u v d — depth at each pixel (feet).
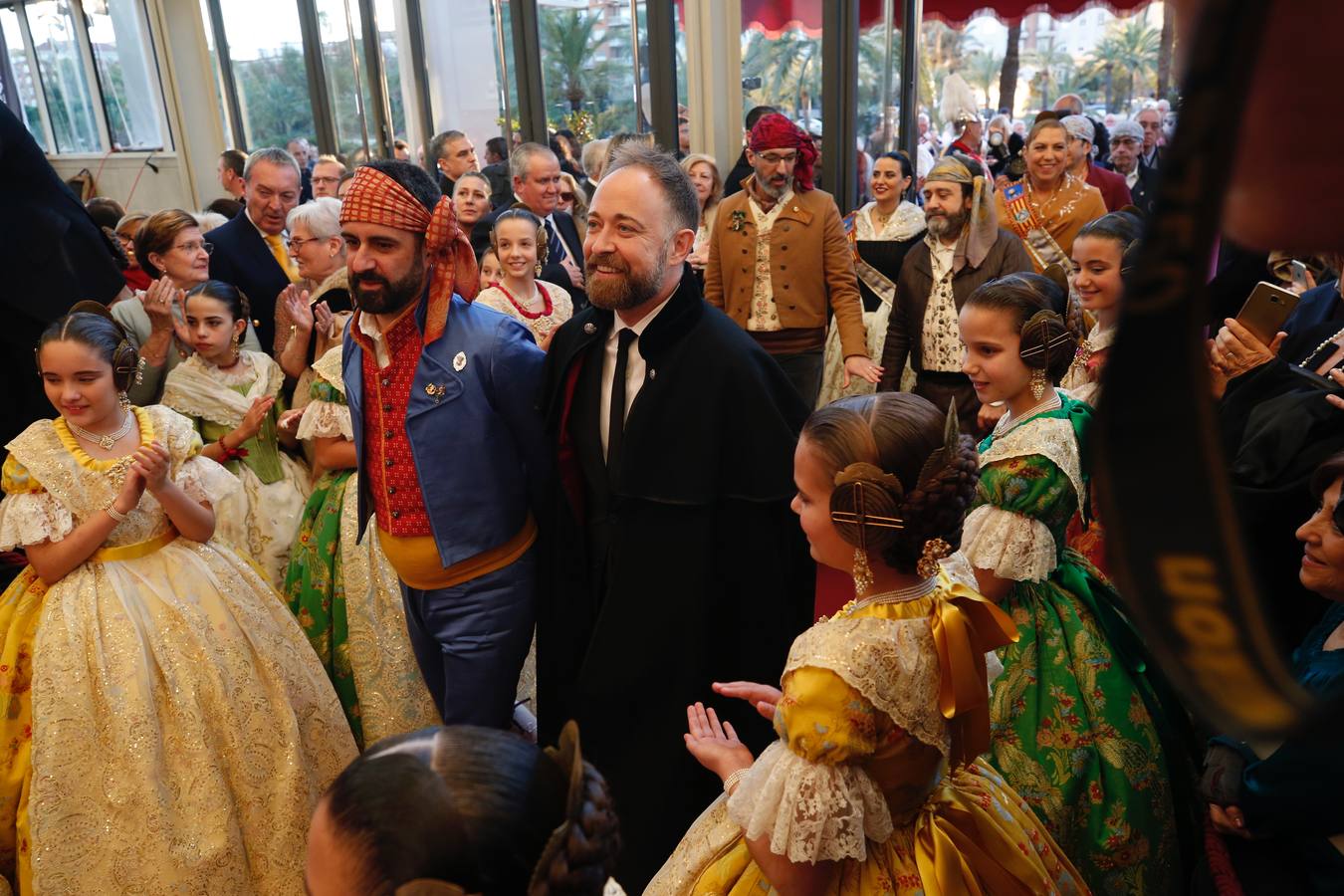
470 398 7.79
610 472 7.42
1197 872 6.18
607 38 21.95
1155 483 0.69
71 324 7.94
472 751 2.94
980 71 27.55
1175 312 0.66
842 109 19.25
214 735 7.77
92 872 7.31
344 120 28.81
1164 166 0.63
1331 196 0.60
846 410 4.73
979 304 6.76
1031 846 5.09
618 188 6.80
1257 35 0.58
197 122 31.30
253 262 13.57
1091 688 6.64
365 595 9.57
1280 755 5.23
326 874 2.84
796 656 4.62
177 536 8.38
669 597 7.23
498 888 2.73
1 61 37.42
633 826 7.52
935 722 4.60
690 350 7.14
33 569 8.06
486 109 25.40
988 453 6.65
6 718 7.67
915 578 4.82
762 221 14.21
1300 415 6.16
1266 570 6.29
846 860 4.75
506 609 8.20
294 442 11.16
